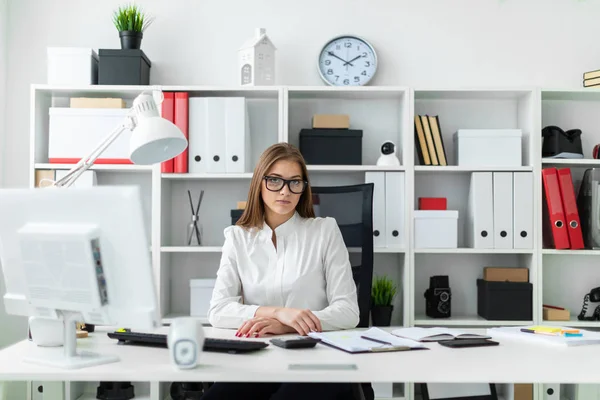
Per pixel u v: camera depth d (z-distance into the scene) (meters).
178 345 1.50
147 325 1.51
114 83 3.44
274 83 3.56
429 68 3.73
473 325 3.44
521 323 3.42
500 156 3.50
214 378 1.46
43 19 3.69
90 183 3.43
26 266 1.63
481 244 3.45
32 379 1.47
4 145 3.66
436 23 3.74
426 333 1.95
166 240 3.58
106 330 2.07
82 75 3.46
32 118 3.42
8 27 3.67
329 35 3.73
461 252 3.42
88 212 1.53
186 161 3.43
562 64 3.73
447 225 3.44
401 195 3.45
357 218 2.84
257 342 1.71
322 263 2.37
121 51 3.44
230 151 3.44
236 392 1.99
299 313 2.03
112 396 3.41
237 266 2.35
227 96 3.66
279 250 2.36
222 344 1.69
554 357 1.68
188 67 3.71
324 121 3.52
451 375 1.47
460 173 3.68
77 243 1.52
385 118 3.74
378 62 3.72
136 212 1.48
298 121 3.73
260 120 3.74
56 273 1.58
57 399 2.17
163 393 3.47
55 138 3.42
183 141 2.05
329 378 1.46
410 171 3.44
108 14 3.71
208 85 3.71
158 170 3.41
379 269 3.70
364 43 3.67
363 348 1.71
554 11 3.74
